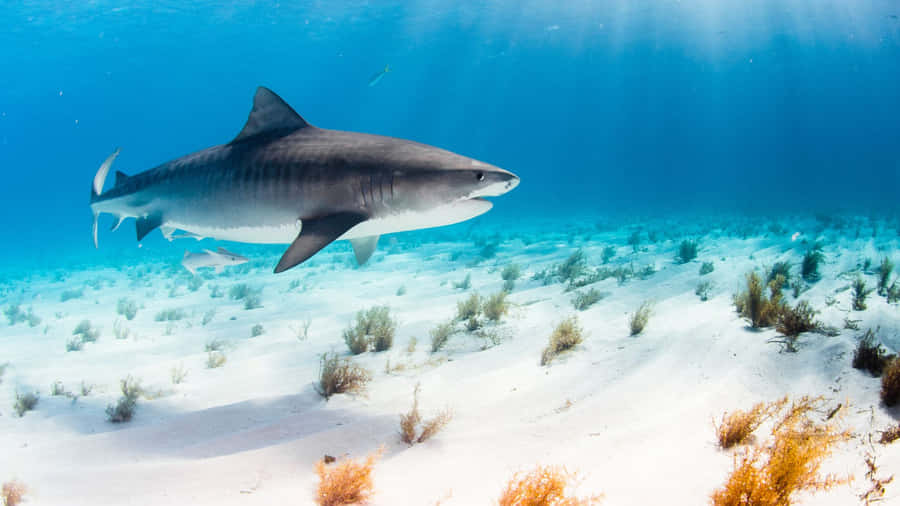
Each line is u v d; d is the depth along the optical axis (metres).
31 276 23.41
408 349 6.90
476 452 3.55
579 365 5.47
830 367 4.34
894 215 21.70
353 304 10.66
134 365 7.36
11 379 6.81
